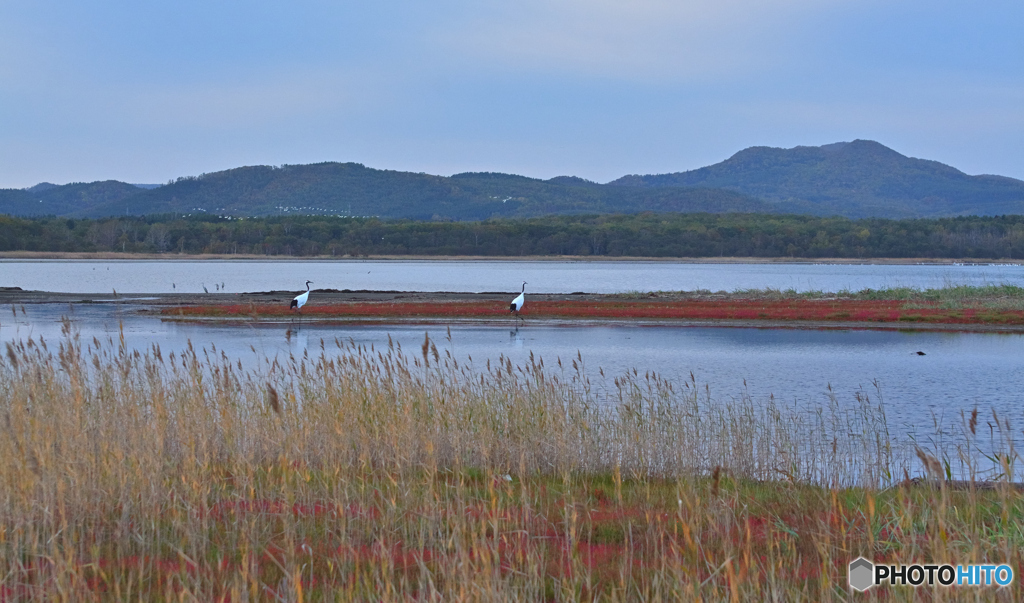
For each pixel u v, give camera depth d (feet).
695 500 37.45
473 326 166.50
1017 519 36.78
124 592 30.35
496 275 458.09
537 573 30.27
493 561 30.30
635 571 32.83
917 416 77.25
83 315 175.32
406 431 47.88
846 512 39.52
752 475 50.67
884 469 50.26
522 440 49.75
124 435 43.19
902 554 32.14
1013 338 152.15
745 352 129.90
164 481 39.29
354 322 170.60
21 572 31.60
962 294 224.94
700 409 75.92
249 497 37.88
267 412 50.72
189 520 33.99
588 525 38.42
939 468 27.91
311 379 59.88
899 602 29.27
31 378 51.26
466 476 45.70
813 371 108.58
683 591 27.73
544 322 175.32
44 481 34.91
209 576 31.35
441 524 34.83
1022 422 74.69
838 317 182.70
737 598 26.81
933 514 36.47
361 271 492.95
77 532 35.04
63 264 514.27
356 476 41.75
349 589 28.84
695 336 153.28
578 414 55.77
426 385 59.52
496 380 63.46
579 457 51.60
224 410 47.16
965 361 120.16
